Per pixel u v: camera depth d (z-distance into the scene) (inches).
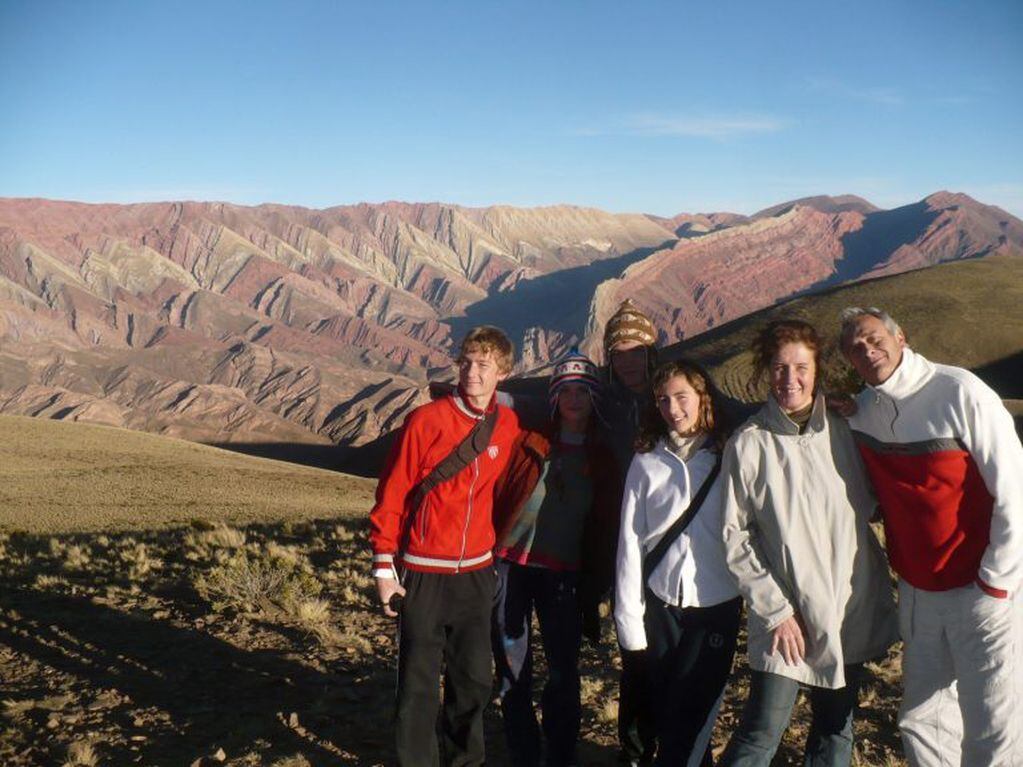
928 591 152.3
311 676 267.1
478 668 185.3
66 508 1284.4
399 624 184.4
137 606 354.3
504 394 195.9
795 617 157.4
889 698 234.5
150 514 1136.2
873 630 159.6
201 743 216.1
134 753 209.8
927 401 148.3
